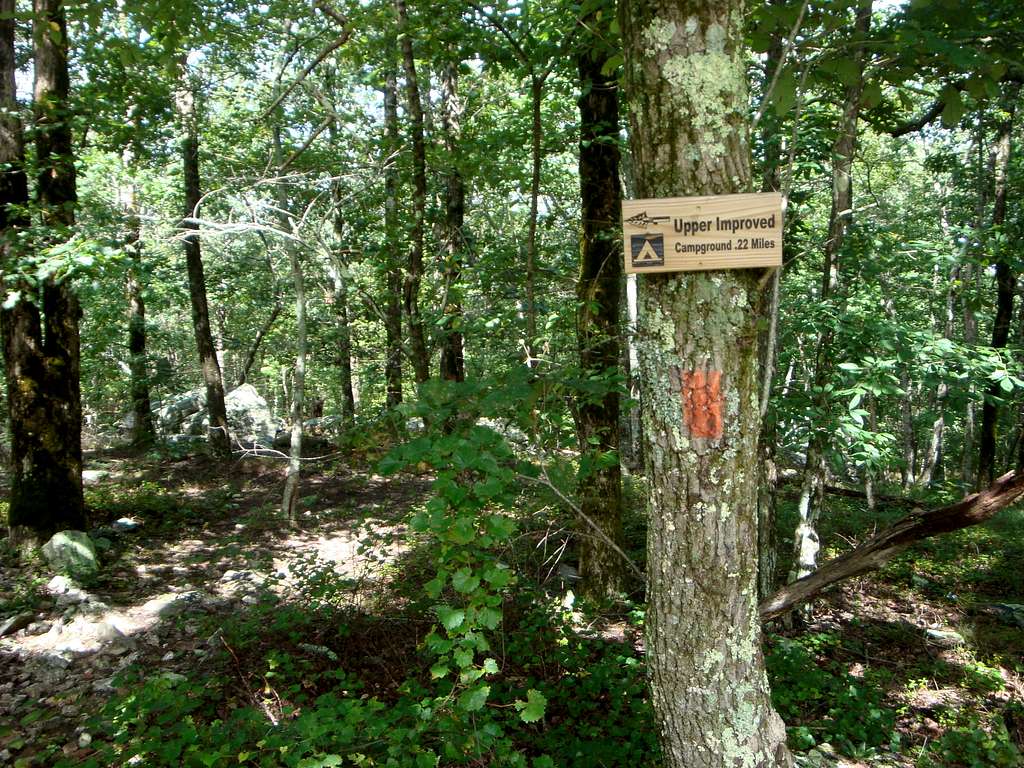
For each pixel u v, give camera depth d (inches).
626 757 145.6
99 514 370.3
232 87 444.5
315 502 427.2
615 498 250.8
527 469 109.5
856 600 289.1
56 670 197.2
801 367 266.4
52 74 295.4
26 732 164.1
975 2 107.2
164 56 175.3
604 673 175.5
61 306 300.0
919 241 254.8
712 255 74.8
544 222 305.9
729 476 79.4
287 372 871.1
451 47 232.5
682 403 78.9
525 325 226.5
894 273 326.6
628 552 270.5
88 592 264.4
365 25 275.3
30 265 247.0
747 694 83.3
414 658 184.5
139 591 271.0
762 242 74.2
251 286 656.4
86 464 526.0
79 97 299.7
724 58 74.5
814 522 252.8
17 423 294.7
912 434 681.6
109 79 323.0
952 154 456.8
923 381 218.4
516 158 294.7
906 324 225.0
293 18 288.8
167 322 932.6
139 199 507.8
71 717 171.6
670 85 75.0
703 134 74.7
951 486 526.9
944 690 210.1
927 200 536.4
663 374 80.0
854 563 140.1
